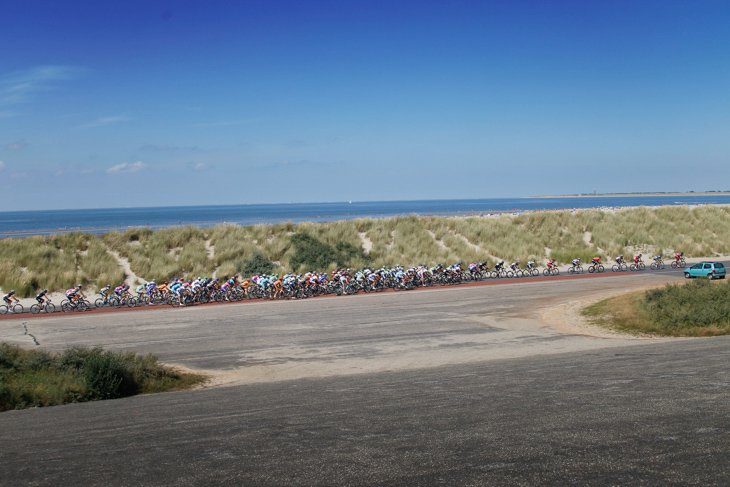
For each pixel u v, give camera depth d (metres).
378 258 40.69
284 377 12.80
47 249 35.16
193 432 6.78
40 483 4.89
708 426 5.63
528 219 52.31
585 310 21.95
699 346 12.76
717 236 52.81
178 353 16.12
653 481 4.18
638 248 48.28
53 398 10.54
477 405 7.47
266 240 41.47
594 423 6.01
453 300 26.55
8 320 23.59
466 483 4.31
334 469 4.86
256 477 4.75
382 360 14.50
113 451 5.98
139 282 33.56
